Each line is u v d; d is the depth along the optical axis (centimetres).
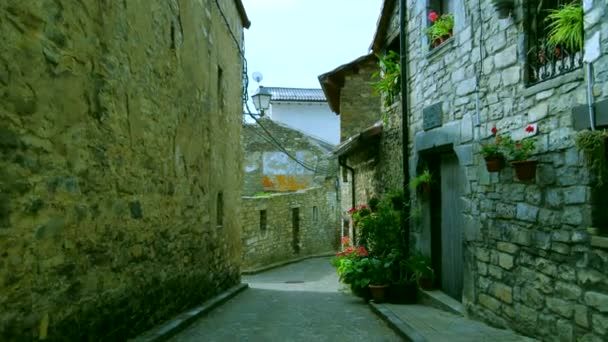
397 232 819
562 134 408
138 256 485
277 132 2534
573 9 390
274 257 1969
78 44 366
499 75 510
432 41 699
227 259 948
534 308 452
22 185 294
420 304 734
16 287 287
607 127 354
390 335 539
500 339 459
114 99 432
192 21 696
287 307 770
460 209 659
